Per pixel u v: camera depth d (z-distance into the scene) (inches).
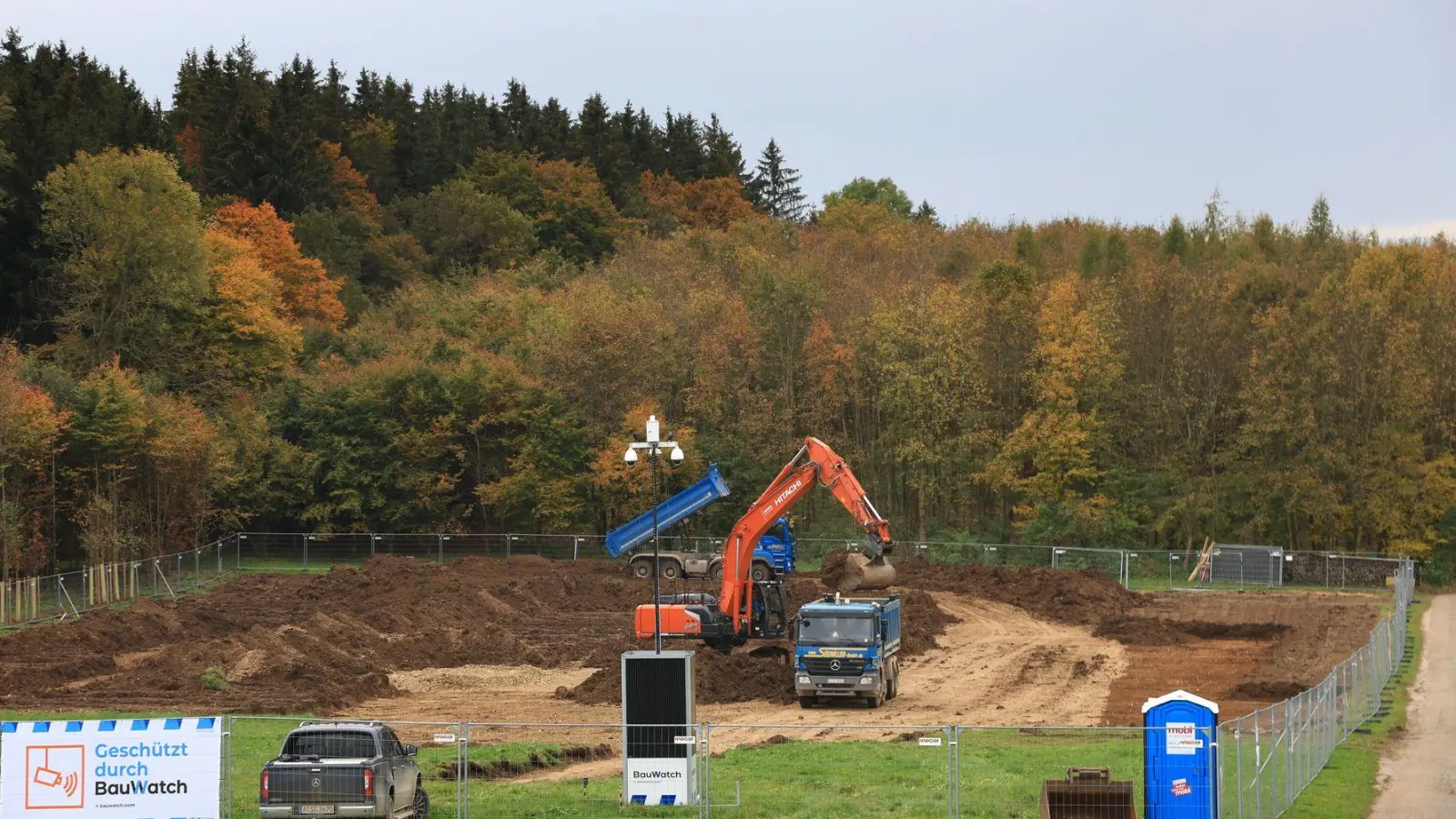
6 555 2657.5
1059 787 979.3
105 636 2230.6
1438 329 3474.4
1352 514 3376.0
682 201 7362.2
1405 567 2945.4
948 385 3575.3
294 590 2915.8
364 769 971.3
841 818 1090.7
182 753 977.5
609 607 2886.3
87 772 976.3
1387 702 1759.4
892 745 1443.2
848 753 1393.9
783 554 3161.9
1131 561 3282.5
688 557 3080.7
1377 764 1374.3
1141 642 2420.0
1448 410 3472.0
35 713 1651.1
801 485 1935.3
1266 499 3425.2
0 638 2106.3
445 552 3592.5
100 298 3666.3
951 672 2100.1
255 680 1924.2
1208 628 2566.4
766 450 3661.4
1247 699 1823.3
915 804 1133.7
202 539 3503.9
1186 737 967.0
